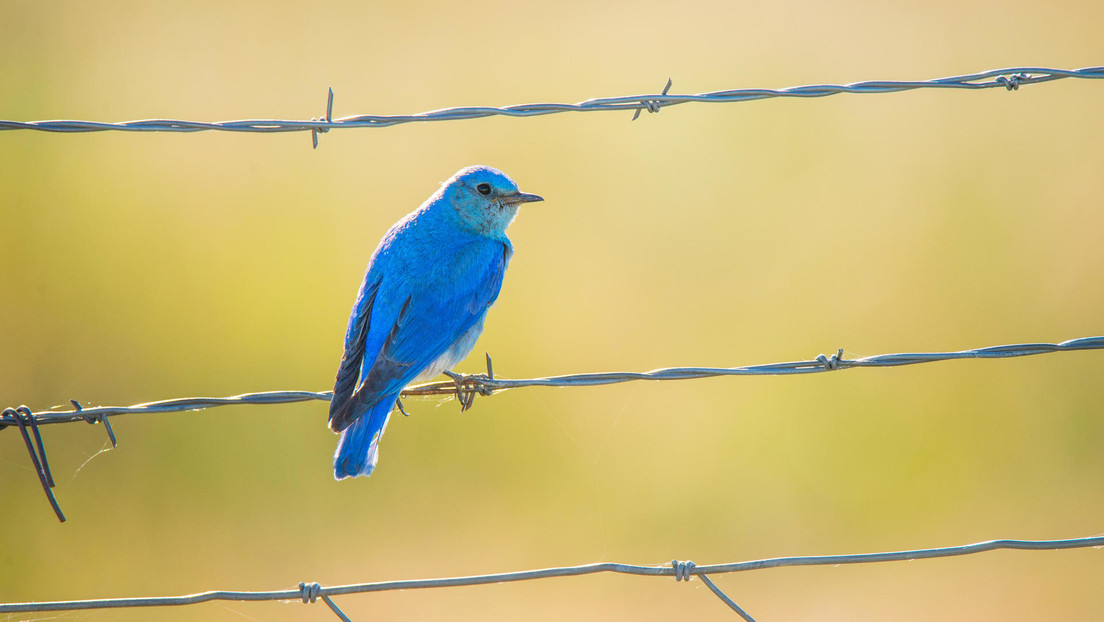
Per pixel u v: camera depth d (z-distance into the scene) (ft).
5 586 42.19
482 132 69.21
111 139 66.80
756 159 67.87
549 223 62.49
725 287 57.98
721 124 71.67
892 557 24.79
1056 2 83.92
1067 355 52.90
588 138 69.56
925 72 74.74
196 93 70.64
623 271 59.16
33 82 69.87
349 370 30.17
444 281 32.14
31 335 52.85
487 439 48.65
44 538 43.78
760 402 51.47
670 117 72.59
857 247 60.54
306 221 60.70
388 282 31.89
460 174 33.96
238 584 42.96
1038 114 70.95
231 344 53.06
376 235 59.52
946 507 47.39
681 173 66.64
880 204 63.36
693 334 55.01
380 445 47.55
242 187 63.00
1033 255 59.26
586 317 55.88
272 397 25.90
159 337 53.52
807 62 77.30
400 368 30.42
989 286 57.62
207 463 47.39
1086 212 61.87
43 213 59.82
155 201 61.41
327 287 56.34
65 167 63.72
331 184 63.67
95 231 59.00
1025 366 52.70
